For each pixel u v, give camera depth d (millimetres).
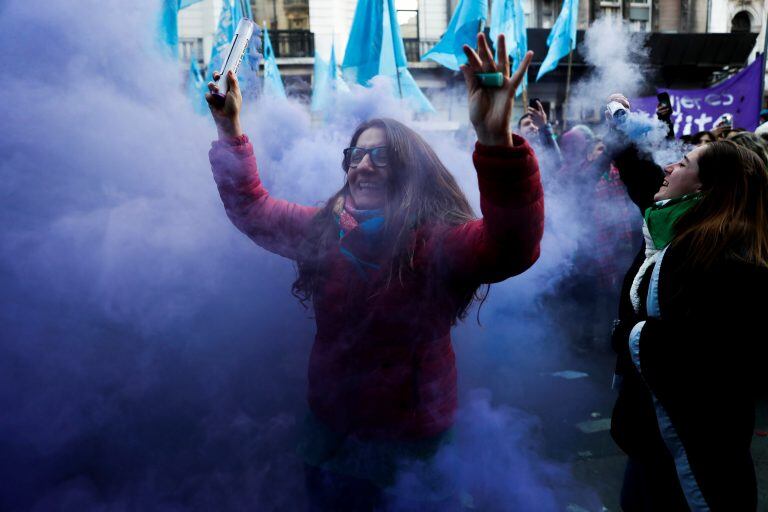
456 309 1317
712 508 1416
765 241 1422
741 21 13836
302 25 12664
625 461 2451
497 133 1033
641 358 1498
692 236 1462
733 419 1420
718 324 1395
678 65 12727
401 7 13430
